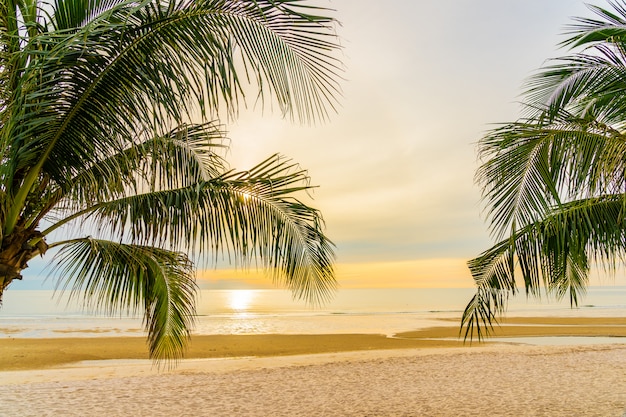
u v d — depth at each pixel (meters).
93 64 2.76
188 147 4.61
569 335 20.06
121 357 14.23
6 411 7.66
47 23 2.64
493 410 7.57
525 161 4.17
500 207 4.31
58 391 9.10
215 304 72.12
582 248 4.19
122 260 4.06
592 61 4.54
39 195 3.32
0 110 2.50
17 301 71.38
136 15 2.72
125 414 7.51
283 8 2.71
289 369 11.52
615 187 3.99
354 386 9.53
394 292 145.50
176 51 2.83
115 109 2.90
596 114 4.70
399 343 17.89
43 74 2.64
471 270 5.01
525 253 4.62
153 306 4.38
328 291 3.97
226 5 2.77
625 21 4.00
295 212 4.00
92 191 3.35
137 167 3.73
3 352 14.95
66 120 2.91
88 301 3.99
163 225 3.77
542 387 9.23
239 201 3.92
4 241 3.02
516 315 34.41
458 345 17.03
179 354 15.01
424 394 8.77
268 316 38.34
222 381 10.05
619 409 7.48
